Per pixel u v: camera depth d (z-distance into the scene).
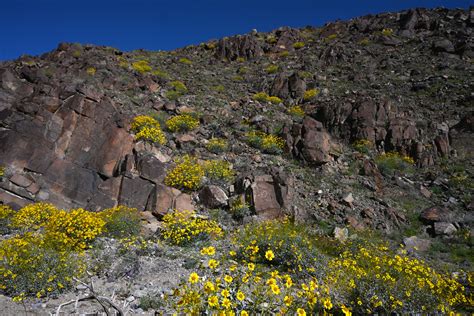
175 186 12.48
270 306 3.81
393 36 32.81
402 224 12.16
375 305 4.91
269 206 11.59
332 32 37.66
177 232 9.01
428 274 6.21
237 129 17.75
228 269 6.52
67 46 25.23
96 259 7.21
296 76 24.14
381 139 17.11
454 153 16.66
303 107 21.69
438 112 20.02
